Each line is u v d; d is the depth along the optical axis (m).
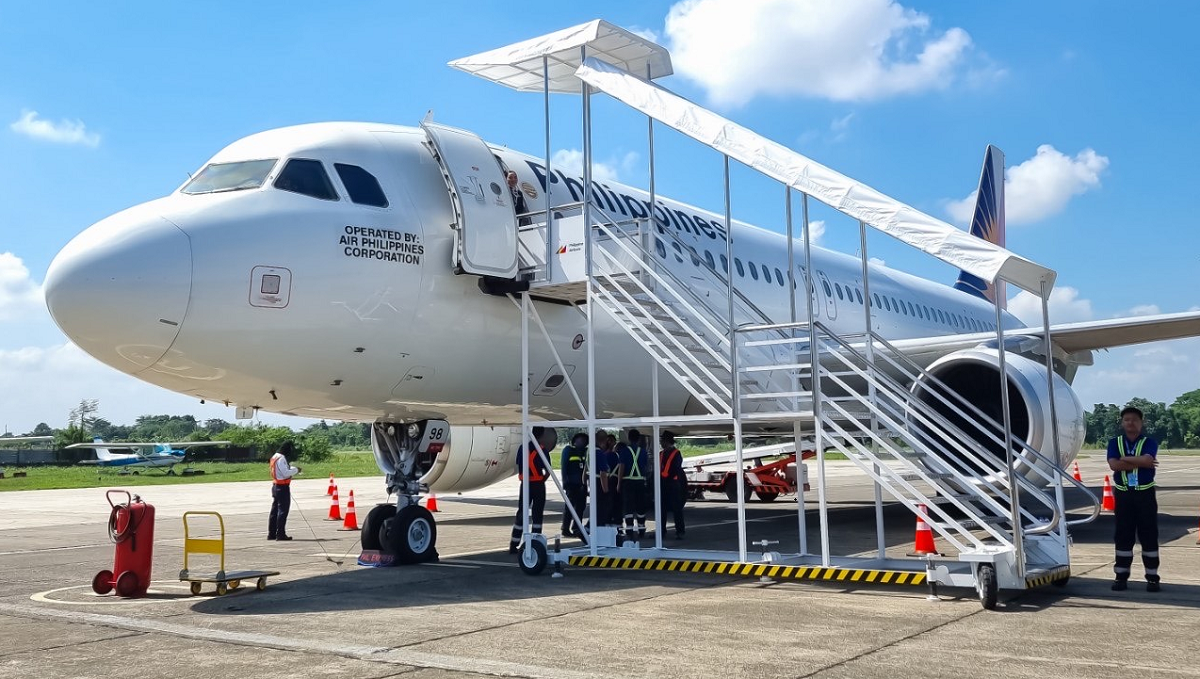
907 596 7.76
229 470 54.88
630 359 11.79
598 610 7.18
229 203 8.61
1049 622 6.56
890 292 19.88
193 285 8.00
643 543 12.55
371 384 9.44
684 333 11.15
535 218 10.66
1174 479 33.91
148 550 8.34
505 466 16.72
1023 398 10.98
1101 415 112.94
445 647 5.86
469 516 18.28
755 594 7.93
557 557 9.12
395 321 9.25
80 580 9.67
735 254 14.39
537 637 6.13
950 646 5.76
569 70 11.16
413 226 9.45
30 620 7.08
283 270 8.48
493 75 11.31
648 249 10.77
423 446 10.77
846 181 8.22
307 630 6.49
